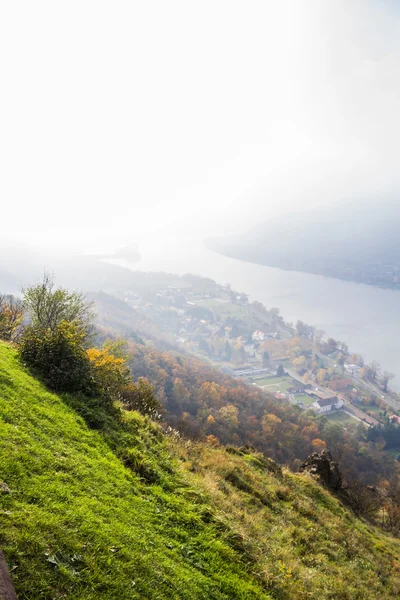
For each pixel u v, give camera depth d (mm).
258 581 7508
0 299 21891
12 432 6430
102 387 12250
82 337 13836
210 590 6117
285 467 21938
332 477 22750
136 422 12156
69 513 5176
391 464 85875
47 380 10500
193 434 20828
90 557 4699
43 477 5648
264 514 12133
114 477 7398
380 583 11688
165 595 5098
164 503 8008
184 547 6871
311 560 10703
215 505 9828
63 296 17219
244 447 20891
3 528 4258
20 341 12156
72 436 7945
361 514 21688
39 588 3871
